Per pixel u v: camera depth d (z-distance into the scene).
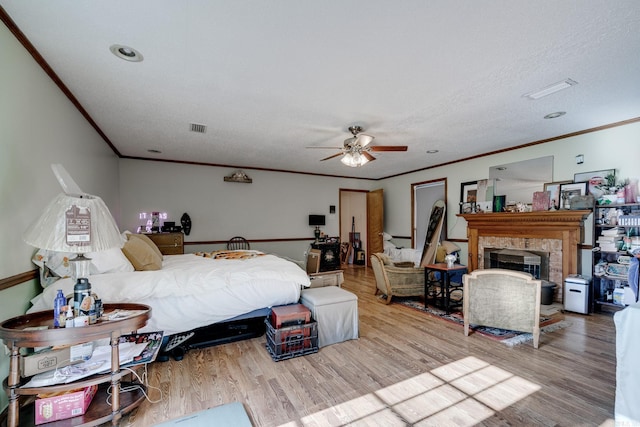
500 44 1.97
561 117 3.42
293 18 1.69
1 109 1.66
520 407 1.84
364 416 1.78
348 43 1.95
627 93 2.76
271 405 1.90
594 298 3.75
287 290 2.92
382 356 2.59
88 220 1.72
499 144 4.61
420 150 4.98
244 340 3.01
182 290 2.48
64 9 1.59
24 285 1.93
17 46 1.81
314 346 2.68
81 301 1.64
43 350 1.70
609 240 3.62
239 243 6.23
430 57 2.13
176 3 1.55
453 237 5.85
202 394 2.02
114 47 1.98
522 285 2.74
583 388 2.04
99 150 3.82
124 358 1.80
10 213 1.75
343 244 8.74
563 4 1.59
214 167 6.02
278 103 2.96
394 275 4.32
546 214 4.09
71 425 1.54
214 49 2.01
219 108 3.08
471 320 3.00
